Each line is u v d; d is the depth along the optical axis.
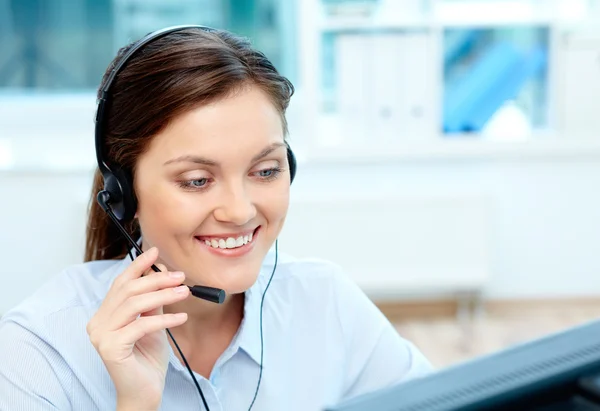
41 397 1.19
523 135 4.03
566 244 4.11
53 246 3.91
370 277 3.97
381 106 3.92
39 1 4.05
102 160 1.16
